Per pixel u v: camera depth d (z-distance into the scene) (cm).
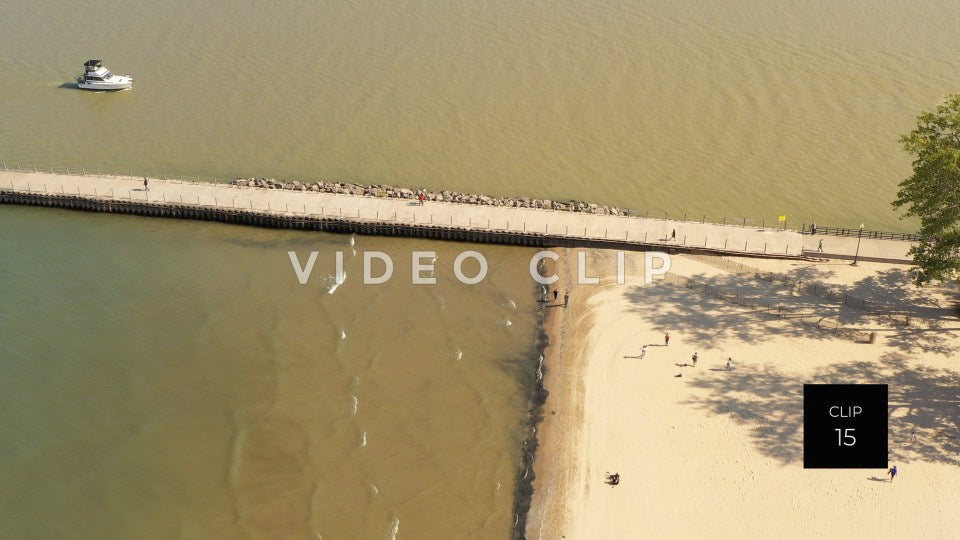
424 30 16025
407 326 9050
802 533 6712
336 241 10462
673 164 11994
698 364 8406
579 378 8312
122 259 10012
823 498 7019
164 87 13950
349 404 8031
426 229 10431
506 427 7812
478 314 9244
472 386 8281
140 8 17000
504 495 7138
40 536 6719
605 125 12950
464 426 7825
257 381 8275
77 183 11169
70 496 7062
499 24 16275
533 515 6931
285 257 10131
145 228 10625
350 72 14450
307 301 9388
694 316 9075
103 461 7381
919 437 7550
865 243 10119
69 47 15300
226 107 13350
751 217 10844
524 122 13000
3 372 8262
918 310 9075
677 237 10231
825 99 13612
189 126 12812
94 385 8162
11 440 7556
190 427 7738
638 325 8962
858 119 13075
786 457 7400
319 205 10794
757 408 7888
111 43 15462
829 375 8225
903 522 6806
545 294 9525
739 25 16175
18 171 11450
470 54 15100
